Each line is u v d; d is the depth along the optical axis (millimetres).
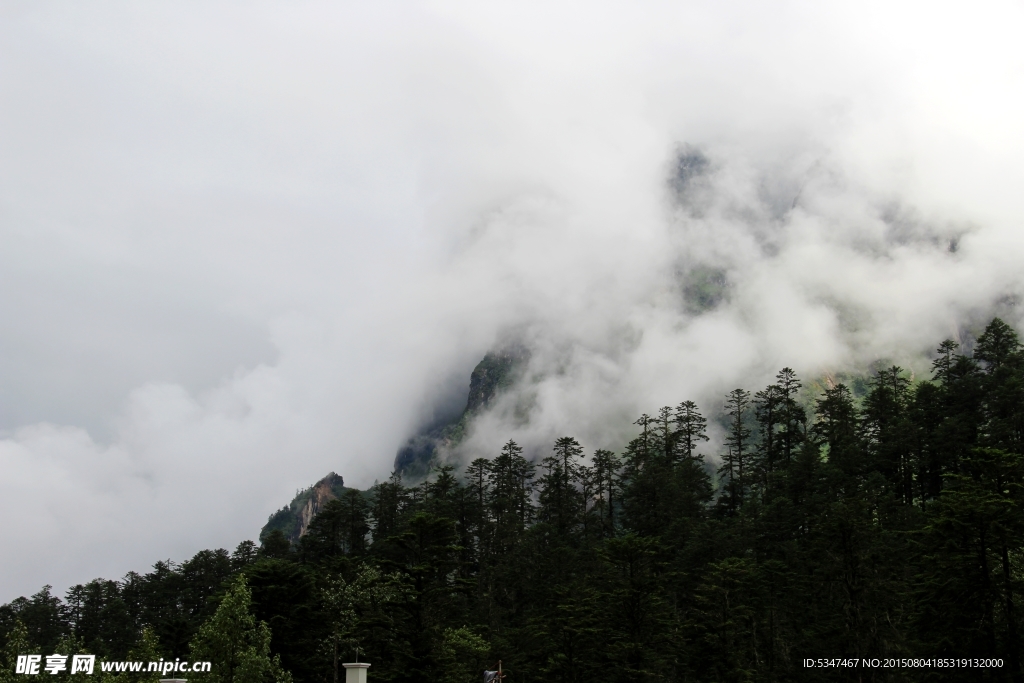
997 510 55438
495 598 102000
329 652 78000
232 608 59094
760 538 96188
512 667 80312
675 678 78938
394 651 74812
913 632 66062
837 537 73125
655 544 86250
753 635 78625
